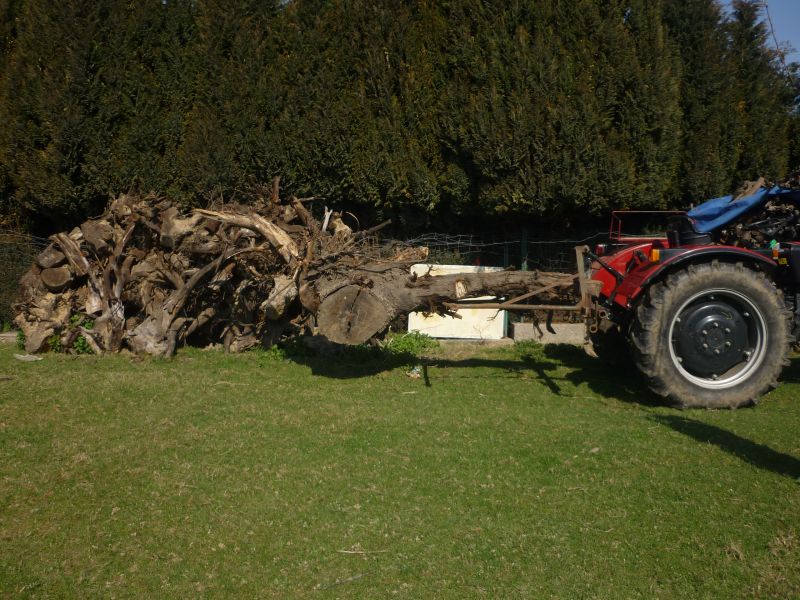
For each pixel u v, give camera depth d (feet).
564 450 16.51
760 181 23.30
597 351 25.03
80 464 15.46
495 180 30.42
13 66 31.17
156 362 24.79
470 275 22.06
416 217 33.19
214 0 31.58
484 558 11.96
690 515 13.23
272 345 26.48
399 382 23.16
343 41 31.53
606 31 29.71
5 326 33.47
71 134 30.53
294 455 16.15
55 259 26.30
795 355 27.25
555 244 33.35
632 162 29.84
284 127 31.42
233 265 25.99
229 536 12.67
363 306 21.43
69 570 11.67
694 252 20.22
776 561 11.69
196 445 16.67
